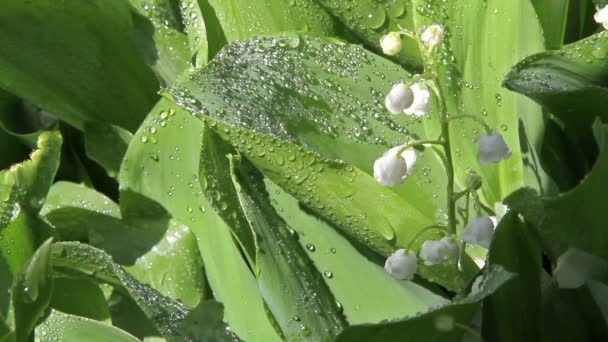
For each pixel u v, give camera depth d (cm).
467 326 42
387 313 45
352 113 47
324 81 48
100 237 49
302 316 45
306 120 46
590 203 43
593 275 45
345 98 47
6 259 48
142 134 49
